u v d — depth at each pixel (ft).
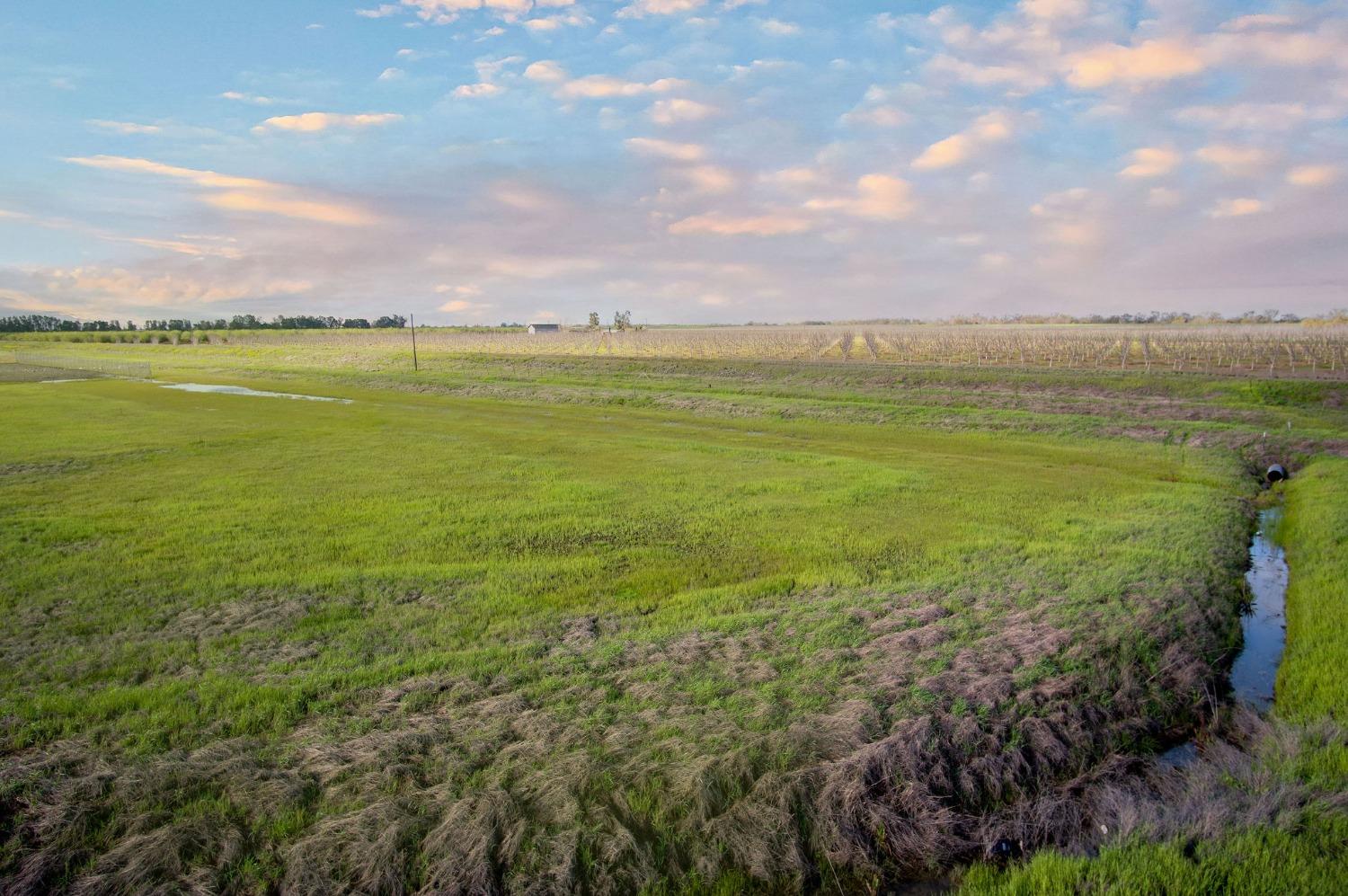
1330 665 29.43
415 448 80.79
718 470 68.69
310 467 68.69
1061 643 29.73
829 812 20.68
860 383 143.13
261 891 17.46
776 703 25.12
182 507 52.80
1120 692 27.12
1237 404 106.63
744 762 21.89
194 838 18.62
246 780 20.57
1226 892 17.94
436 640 30.40
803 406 118.21
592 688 26.08
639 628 31.63
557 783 20.80
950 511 52.60
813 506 54.03
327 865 17.98
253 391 155.22
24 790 20.04
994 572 38.63
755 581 37.63
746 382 153.79
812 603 34.24
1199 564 40.29
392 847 18.31
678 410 122.62
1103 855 19.49
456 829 18.97
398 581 37.45
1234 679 30.27
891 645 29.37
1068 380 128.67
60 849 18.21
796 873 19.27
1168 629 31.63
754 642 29.73
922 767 22.45
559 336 372.58
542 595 35.83
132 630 31.24
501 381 167.43
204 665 27.94
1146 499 56.59
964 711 24.88
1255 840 19.52
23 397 133.08
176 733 23.09
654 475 66.33
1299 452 77.15
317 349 281.13
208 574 38.34
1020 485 62.08
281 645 29.76
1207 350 181.68
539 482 62.75
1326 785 21.63
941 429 99.71
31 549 42.37
